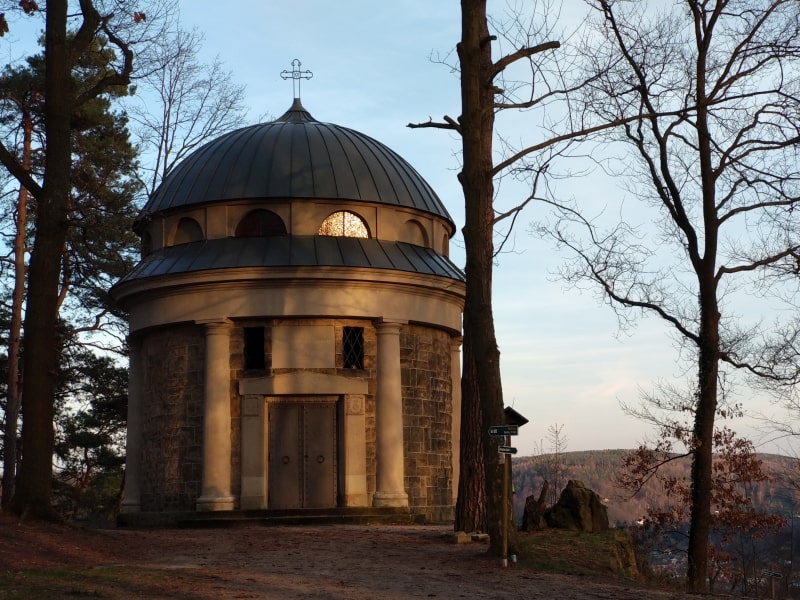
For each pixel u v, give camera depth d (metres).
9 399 34.78
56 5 21.56
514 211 20.91
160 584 14.55
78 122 35.41
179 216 30.73
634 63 23.31
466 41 18.95
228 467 28.22
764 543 35.09
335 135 32.19
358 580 15.57
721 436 26.52
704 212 23.78
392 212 30.91
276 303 28.50
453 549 19.34
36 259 20.83
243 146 31.47
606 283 24.84
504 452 17.61
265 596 13.85
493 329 18.59
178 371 29.47
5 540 17.73
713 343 23.81
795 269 23.70
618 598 14.52
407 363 29.91
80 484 51.06
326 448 28.80
